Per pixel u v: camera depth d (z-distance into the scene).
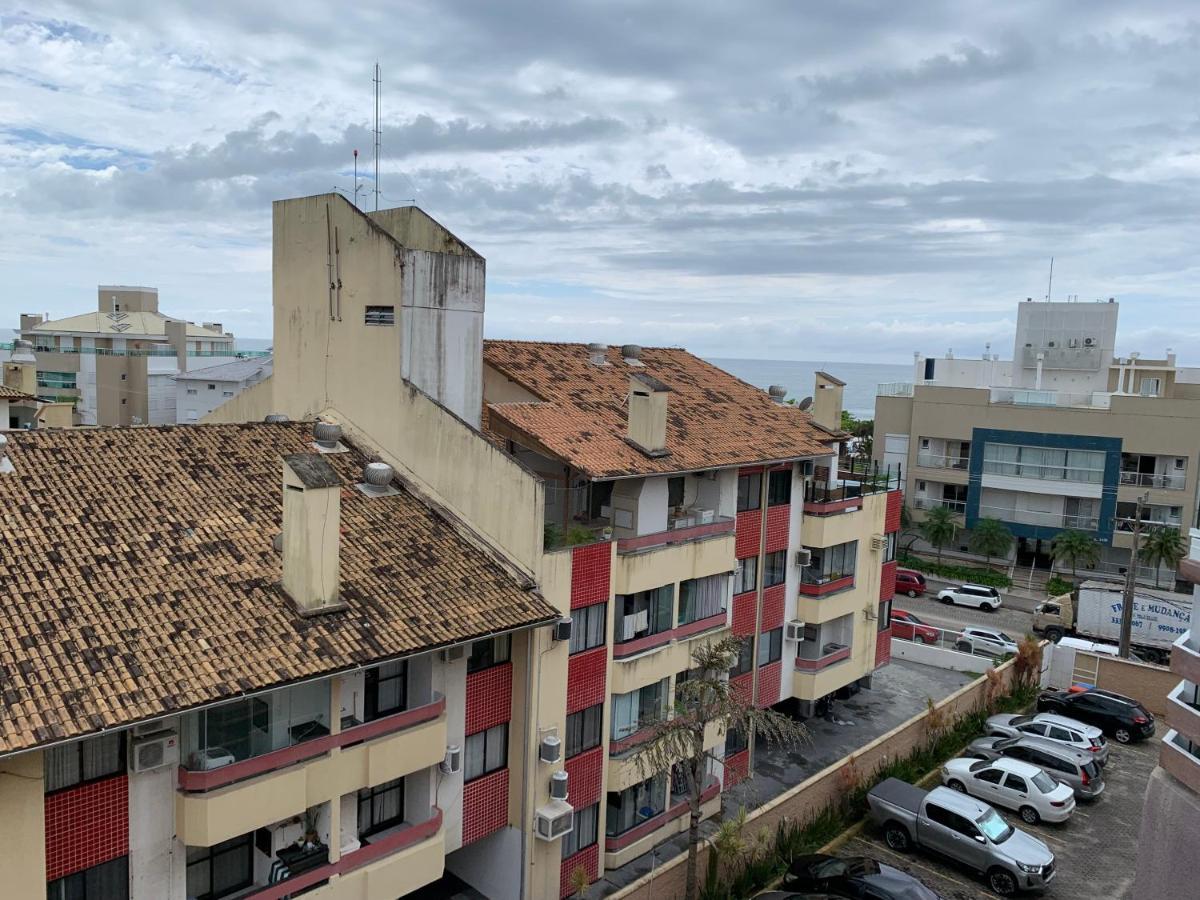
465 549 22.14
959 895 25.22
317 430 24.17
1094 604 50.50
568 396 28.83
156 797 15.88
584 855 24.52
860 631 36.44
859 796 29.16
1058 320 76.00
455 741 21.08
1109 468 62.00
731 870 24.48
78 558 17.42
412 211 27.11
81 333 81.06
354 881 18.23
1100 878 26.53
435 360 24.70
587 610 23.80
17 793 13.98
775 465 31.55
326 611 18.05
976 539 64.38
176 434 22.69
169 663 15.55
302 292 26.61
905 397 71.19
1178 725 20.69
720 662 23.16
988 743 33.69
